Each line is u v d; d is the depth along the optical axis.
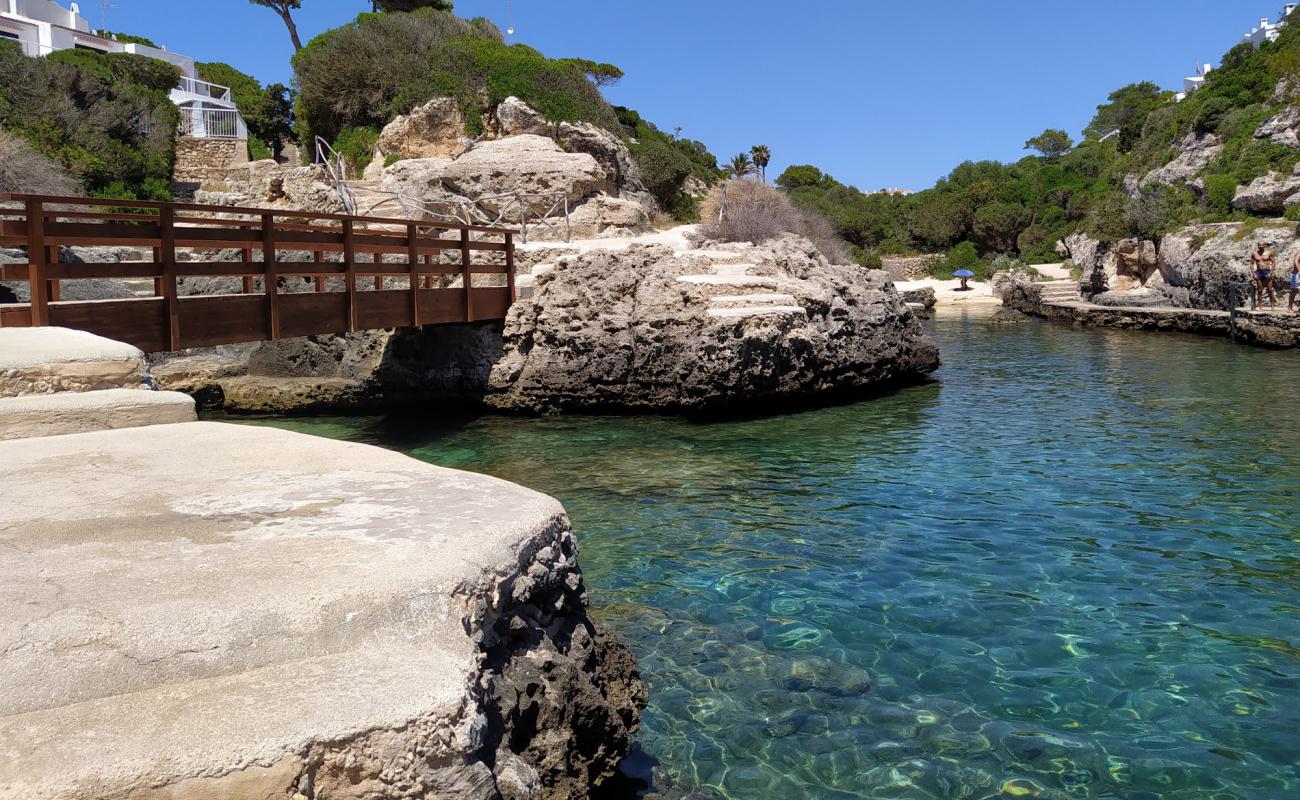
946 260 62.75
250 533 3.14
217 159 39.25
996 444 13.12
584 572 7.98
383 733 2.13
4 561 2.86
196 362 19.33
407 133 32.88
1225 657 5.96
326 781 2.08
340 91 35.56
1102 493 10.21
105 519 3.33
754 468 11.95
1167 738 4.96
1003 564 7.91
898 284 53.16
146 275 10.43
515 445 13.88
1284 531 8.67
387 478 4.00
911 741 4.96
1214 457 11.89
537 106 32.97
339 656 2.42
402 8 44.50
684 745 4.93
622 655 4.48
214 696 2.19
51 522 3.29
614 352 16.67
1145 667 5.84
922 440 13.57
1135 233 40.62
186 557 2.89
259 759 2.00
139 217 10.36
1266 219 33.75
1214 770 4.63
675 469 11.98
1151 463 11.64
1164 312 30.95
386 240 14.19
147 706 2.14
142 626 2.38
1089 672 5.78
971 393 18.44
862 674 5.81
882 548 8.45
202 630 2.38
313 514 3.39
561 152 29.00
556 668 3.43
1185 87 86.44
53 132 31.80
